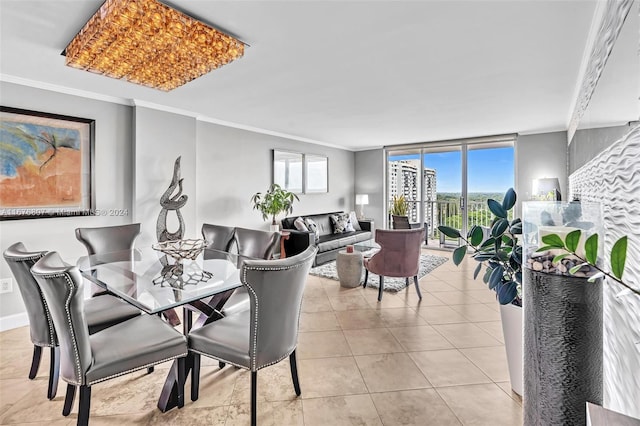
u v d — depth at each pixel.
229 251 3.15
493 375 2.17
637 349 1.14
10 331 2.89
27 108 3.03
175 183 3.90
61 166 3.23
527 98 3.61
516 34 2.15
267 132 5.63
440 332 2.82
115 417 1.77
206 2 1.79
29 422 1.73
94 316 2.05
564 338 1.21
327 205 7.21
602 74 1.78
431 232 7.21
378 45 2.31
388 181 7.68
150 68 2.49
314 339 2.70
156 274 2.21
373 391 2.00
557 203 1.27
